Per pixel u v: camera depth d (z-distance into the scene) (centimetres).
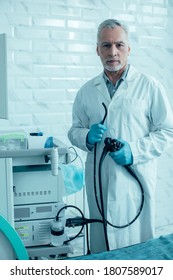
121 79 187
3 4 234
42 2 243
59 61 253
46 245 144
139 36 275
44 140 156
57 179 145
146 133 189
